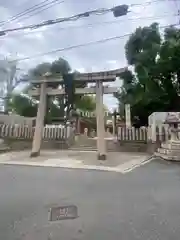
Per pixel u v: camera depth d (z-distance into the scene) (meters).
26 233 2.77
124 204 3.87
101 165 8.05
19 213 3.44
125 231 2.83
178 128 10.22
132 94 17.64
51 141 15.14
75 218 3.24
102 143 9.91
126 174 6.44
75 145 15.77
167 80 16.27
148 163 8.62
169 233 2.77
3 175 6.28
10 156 10.70
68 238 2.64
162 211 3.53
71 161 9.02
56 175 6.30
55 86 11.99
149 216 3.33
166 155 9.70
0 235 2.71
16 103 21.36
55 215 3.37
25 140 14.95
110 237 2.66
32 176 6.14
